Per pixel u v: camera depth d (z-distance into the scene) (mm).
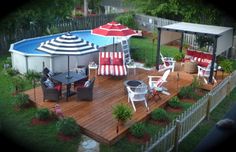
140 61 17422
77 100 11523
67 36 11398
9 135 9133
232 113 10297
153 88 11938
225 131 8039
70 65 15133
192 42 20969
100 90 12578
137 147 8805
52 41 11438
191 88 12625
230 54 18750
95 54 16234
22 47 17312
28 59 14297
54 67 14492
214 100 11367
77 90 11297
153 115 10414
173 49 20734
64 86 12852
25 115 10500
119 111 9328
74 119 9852
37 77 13875
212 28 14930
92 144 8906
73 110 10656
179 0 19484
